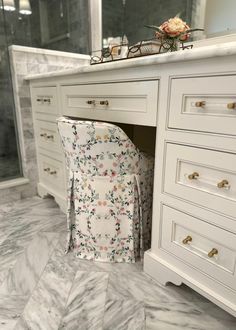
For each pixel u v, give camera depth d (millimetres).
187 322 790
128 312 819
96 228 1013
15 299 866
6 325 768
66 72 1084
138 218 1008
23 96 1550
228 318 805
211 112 660
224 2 1117
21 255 1103
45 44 1630
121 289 915
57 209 1543
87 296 880
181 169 775
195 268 812
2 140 1638
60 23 1667
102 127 821
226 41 1137
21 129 1597
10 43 1503
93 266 1031
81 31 1783
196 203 756
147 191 1018
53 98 1304
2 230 1301
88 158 906
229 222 688
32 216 1454
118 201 968
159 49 1012
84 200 994
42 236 1249
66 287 920
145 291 908
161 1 1384
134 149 910
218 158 670
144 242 1081
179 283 861
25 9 1513
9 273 991
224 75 610
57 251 1129
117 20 1652
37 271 1003
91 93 1022
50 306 838
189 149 732
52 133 1414
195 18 1248
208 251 765
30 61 1529
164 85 746
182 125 731
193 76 672
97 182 949
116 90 903
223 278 740
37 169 1721
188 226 798
